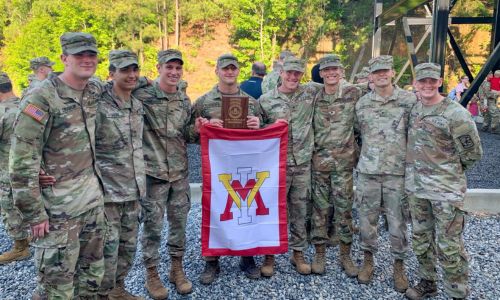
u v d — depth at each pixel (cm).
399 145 355
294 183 388
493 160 827
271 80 509
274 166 379
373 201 369
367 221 373
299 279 387
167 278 390
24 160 248
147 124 343
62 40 262
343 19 2650
